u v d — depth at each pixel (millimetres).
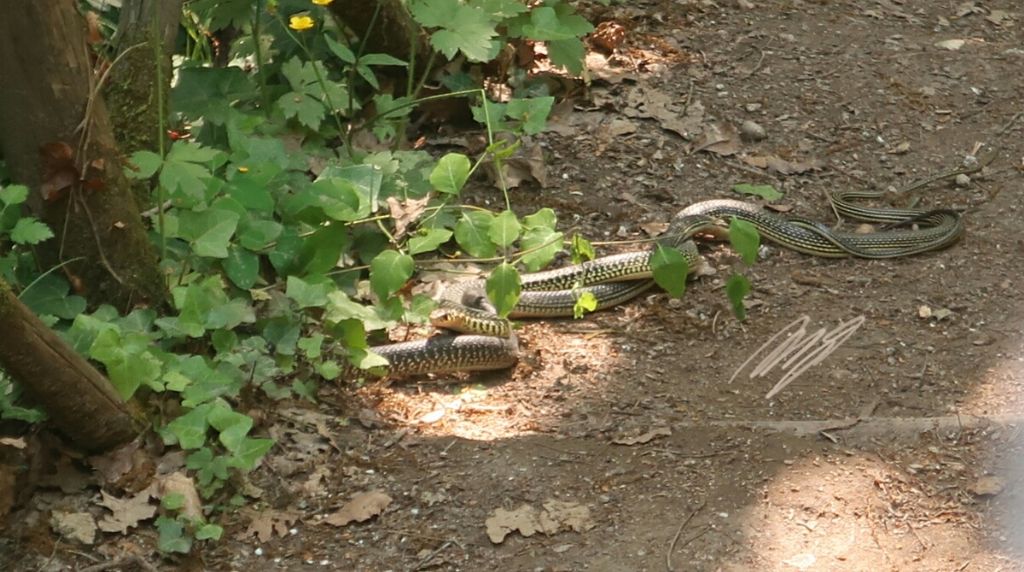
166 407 7875
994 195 12078
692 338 9727
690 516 7426
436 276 10008
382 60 10812
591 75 13109
